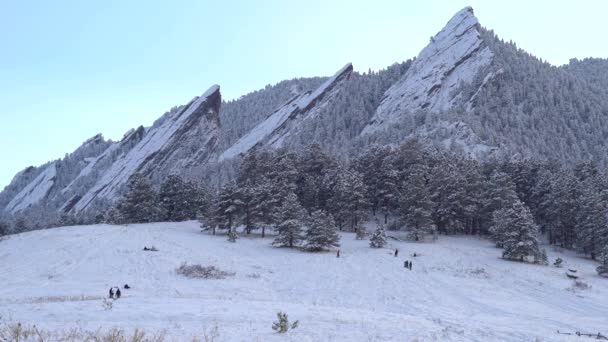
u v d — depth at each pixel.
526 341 16.95
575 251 70.50
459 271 49.78
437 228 80.50
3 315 17.50
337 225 83.25
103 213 115.19
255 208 73.75
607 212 62.47
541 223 83.00
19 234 71.25
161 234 69.06
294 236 63.22
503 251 64.56
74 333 11.87
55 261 47.47
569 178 75.19
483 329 19.17
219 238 69.31
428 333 15.84
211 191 105.25
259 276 42.16
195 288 34.59
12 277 39.53
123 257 49.56
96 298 26.23
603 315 32.62
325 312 20.42
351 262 51.16
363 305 29.86
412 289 36.94
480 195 78.19
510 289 41.66
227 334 13.44
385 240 63.50
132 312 18.38
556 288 43.59
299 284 38.50
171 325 14.98
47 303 21.77
